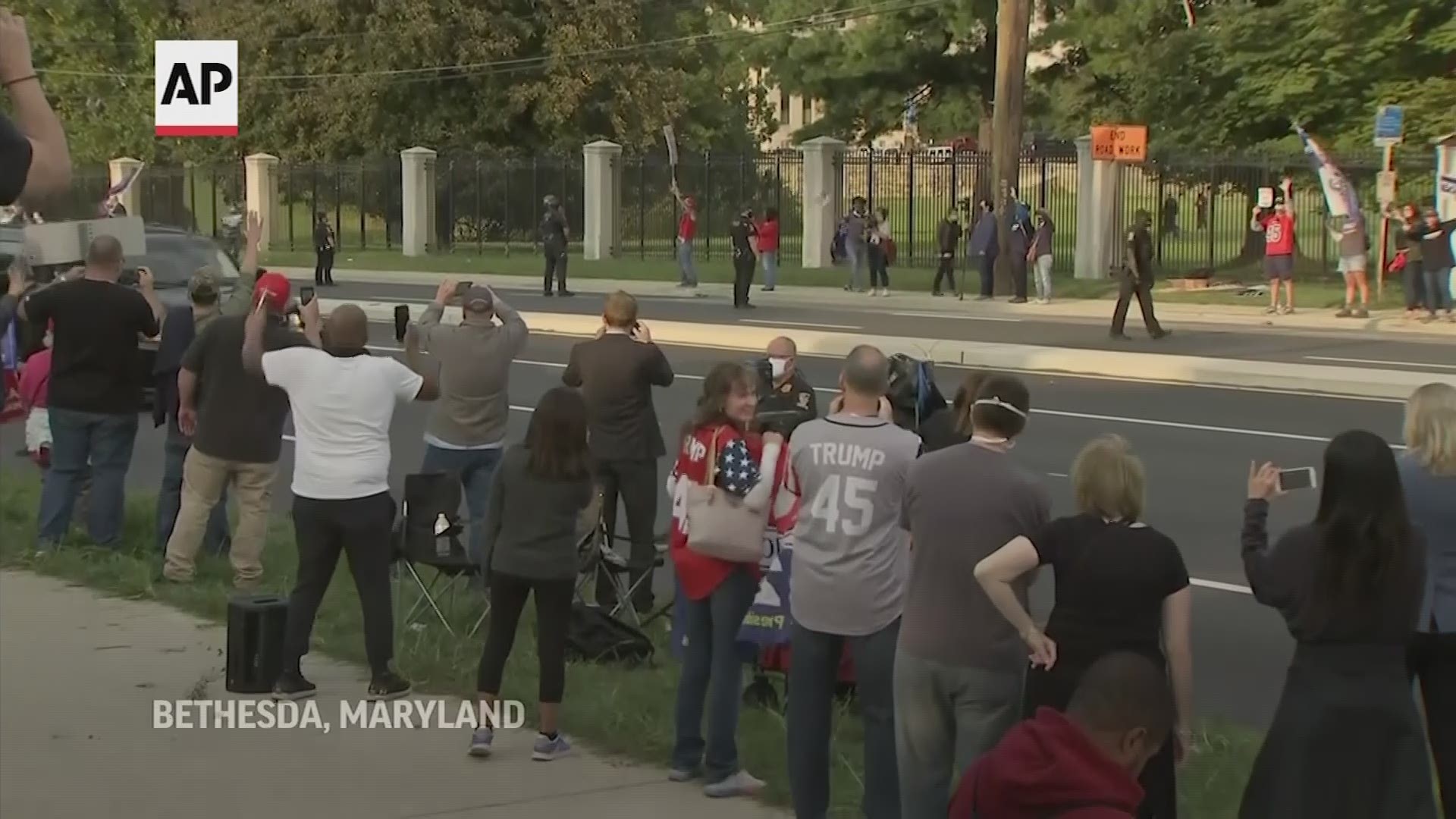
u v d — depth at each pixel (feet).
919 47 170.19
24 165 8.74
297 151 179.32
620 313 30.53
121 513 35.42
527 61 175.01
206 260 62.95
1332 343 79.97
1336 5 109.19
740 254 102.47
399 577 31.37
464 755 22.79
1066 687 16.19
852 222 112.57
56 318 34.81
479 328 31.35
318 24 176.96
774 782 21.53
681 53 191.42
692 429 21.62
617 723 23.81
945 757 17.57
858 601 18.60
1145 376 67.15
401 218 168.96
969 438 22.66
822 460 18.78
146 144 192.75
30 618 30.14
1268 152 115.03
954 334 83.92
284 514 40.52
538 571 22.27
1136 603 16.15
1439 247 88.12
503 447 31.86
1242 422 54.44
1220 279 112.68
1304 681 16.02
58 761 22.29
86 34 197.06
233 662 25.49
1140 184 122.83
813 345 76.95
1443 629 17.58
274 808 20.49
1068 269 124.36
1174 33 127.95
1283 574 16.05
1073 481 16.89
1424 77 110.32
